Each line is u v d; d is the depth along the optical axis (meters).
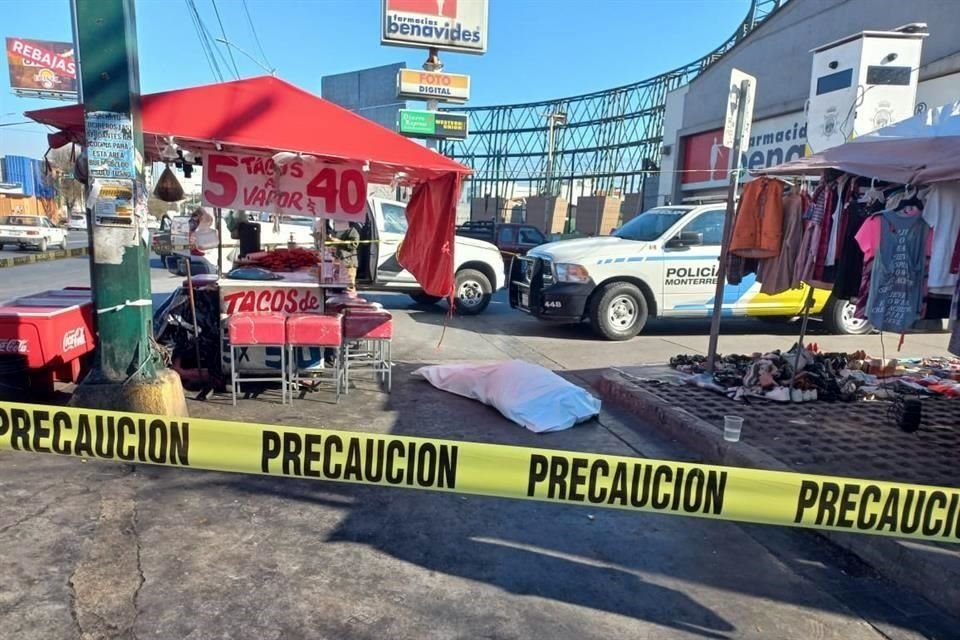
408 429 5.12
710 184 18.42
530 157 39.72
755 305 9.18
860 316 4.85
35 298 6.03
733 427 4.64
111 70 4.32
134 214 4.53
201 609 2.69
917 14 11.71
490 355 8.04
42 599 2.70
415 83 20.22
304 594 2.83
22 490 3.70
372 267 10.80
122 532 3.29
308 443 2.85
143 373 4.68
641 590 3.02
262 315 5.70
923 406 5.66
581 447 4.91
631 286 8.91
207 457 2.89
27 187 39.75
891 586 3.16
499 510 3.77
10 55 34.03
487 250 11.44
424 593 2.90
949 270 4.20
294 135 4.61
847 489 2.74
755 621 2.82
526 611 2.80
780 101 15.43
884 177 4.32
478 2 20.05
